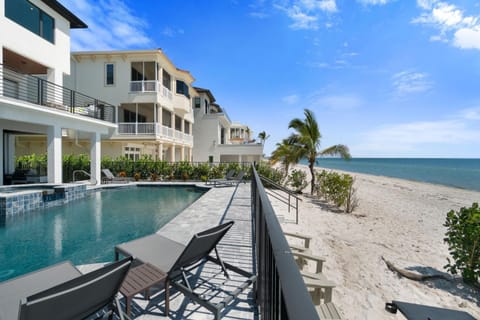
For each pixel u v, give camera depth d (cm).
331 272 438
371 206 1083
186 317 227
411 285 410
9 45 918
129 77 1645
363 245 569
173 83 1966
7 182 1123
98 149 1196
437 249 565
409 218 877
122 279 172
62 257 439
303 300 72
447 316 231
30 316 127
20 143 1906
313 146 1266
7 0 919
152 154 2073
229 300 216
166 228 512
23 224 643
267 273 160
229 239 443
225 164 1539
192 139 2447
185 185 1311
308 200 1116
